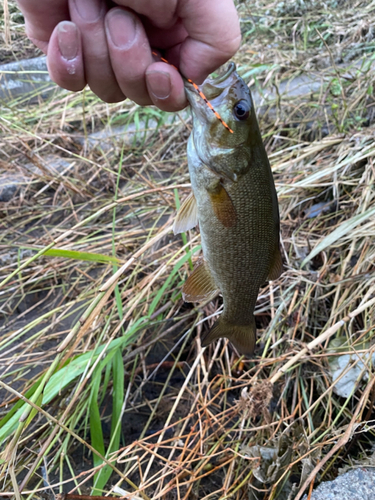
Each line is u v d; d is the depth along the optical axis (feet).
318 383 1.17
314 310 1.32
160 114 2.20
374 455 0.95
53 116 2.56
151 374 1.25
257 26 2.87
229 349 1.31
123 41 0.72
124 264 1.21
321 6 3.00
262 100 2.30
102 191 2.12
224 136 0.88
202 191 0.93
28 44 3.11
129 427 1.20
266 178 0.94
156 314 1.32
